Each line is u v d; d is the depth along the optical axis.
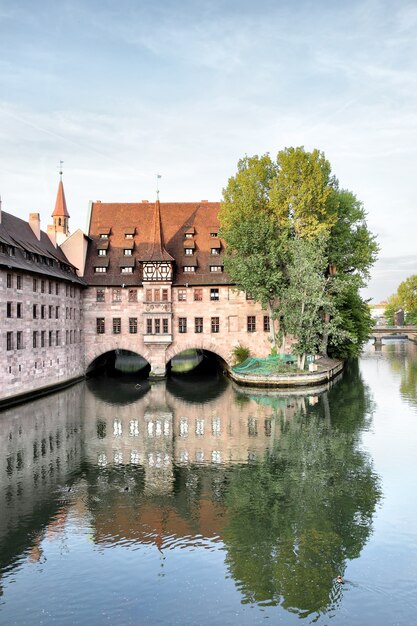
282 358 49.41
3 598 13.77
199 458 25.48
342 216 55.06
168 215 61.81
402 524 17.84
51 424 32.91
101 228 60.25
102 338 56.31
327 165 51.16
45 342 45.28
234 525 17.92
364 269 55.72
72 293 52.84
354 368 63.72
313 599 13.60
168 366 62.00
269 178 51.72
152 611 13.16
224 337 56.56
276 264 48.62
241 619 12.83
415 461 24.39
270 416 34.75
